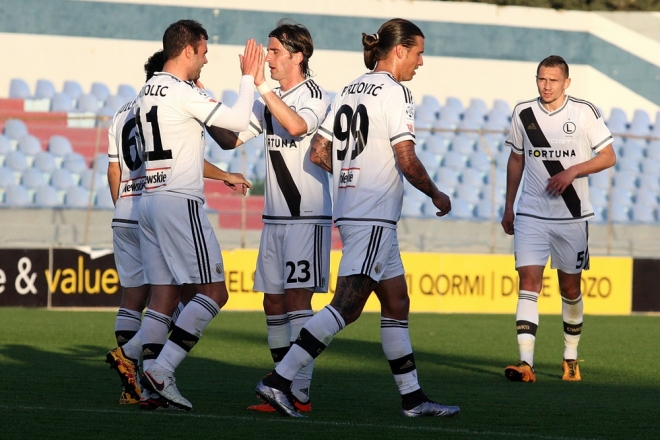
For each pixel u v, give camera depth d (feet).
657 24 247.09
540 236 79.87
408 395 57.41
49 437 47.96
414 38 58.23
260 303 149.38
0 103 198.70
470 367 86.69
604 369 87.20
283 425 52.60
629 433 53.21
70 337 104.32
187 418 54.49
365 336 113.80
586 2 248.11
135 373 59.93
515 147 82.33
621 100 247.50
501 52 241.14
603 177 208.64
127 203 64.75
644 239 196.24
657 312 162.30
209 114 57.00
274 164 62.18
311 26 228.84
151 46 220.23
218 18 222.89
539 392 70.28
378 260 55.88
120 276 65.72
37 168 183.21
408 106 56.08
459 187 199.72
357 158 56.70
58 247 140.36
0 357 86.02
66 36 215.51
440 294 154.71
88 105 203.10
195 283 58.08
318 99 61.26
